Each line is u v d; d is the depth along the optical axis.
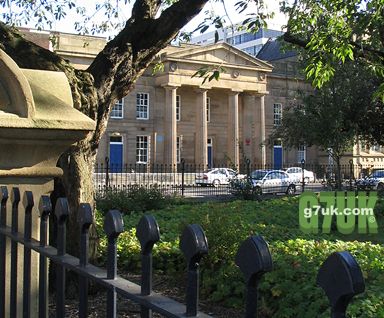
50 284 5.79
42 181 2.98
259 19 7.84
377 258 6.49
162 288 6.67
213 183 32.47
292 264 5.89
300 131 23.02
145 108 47.94
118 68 6.13
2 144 2.75
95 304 5.59
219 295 6.16
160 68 12.25
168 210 13.19
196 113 50.25
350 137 22.58
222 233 6.59
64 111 2.87
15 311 2.63
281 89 54.44
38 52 5.32
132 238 8.10
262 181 25.83
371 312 4.42
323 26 10.44
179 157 49.84
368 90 21.98
